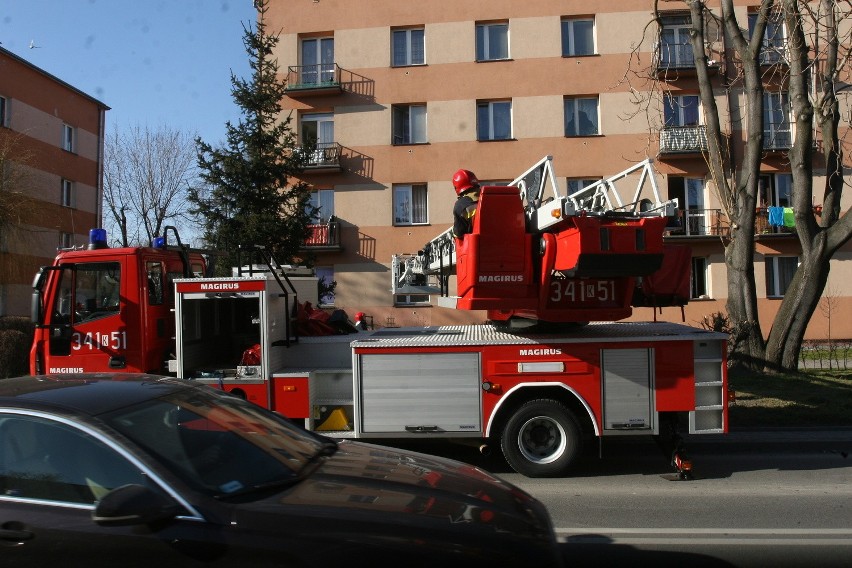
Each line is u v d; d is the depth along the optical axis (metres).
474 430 6.56
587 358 6.53
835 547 4.61
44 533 2.84
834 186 12.22
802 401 9.94
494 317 7.48
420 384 6.61
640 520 5.26
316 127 23.48
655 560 4.41
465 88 22.56
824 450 7.73
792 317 12.31
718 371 6.56
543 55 22.30
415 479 3.41
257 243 18.25
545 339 6.55
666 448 6.69
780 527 5.05
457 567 2.74
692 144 21.31
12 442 3.11
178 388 3.83
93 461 3.02
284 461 3.50
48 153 27.03
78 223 29.00
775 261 22.33
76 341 7.15
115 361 7.09
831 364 14.54
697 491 6.12
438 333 7.52
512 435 6.56
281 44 23.19
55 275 7.22
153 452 3.06
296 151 19.36
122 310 7.11
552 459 6.56
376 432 6.63
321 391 6.92
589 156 22.06
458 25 22.64
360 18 23.02
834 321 21.70
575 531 5.00
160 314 7.38
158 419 3.37
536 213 6.52
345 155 22.95
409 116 23.08
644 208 6.11
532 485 6.38
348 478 3.34
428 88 22.72
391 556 2.72
